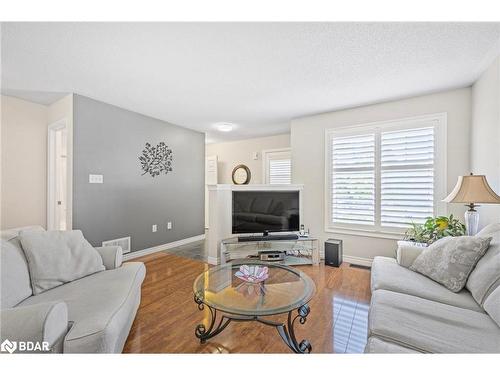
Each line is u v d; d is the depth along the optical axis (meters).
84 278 1.79
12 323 1.03
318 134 3.79
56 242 1.80
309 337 1.78
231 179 6.17
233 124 4.48
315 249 3.42
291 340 1.60
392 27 1.74
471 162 2.71
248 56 2.13
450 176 2.85
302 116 3.92
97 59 2.19
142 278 2.01
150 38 1.87
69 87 2.85
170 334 1.82
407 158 3.11
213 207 3.66
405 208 3.12
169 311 2.16
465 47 2.00
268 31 1.79
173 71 2.42
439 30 1.78
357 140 3.46
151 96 3.12
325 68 2.35
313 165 3.84
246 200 3.62
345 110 3.56
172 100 3.25
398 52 2.07
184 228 4.77
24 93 3.05
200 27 1.74
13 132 3.22
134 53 2.09
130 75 2.52
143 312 2.14
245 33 1.81
